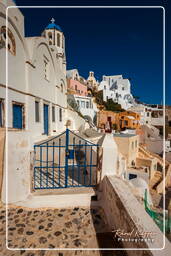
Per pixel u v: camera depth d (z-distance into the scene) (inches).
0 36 274.4
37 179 188.2
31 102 389.1
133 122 1350.9
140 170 597.9
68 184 173.6
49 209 140.9
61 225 121.2
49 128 534.0
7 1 298.5
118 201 103.0
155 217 145.9
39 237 108.0
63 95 761.6
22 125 360.5
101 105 1761.8
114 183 122.7
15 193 138.7
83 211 140.6
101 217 133.6
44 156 253.3
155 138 1259.8
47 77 522.3
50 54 534.0
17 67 331.0
